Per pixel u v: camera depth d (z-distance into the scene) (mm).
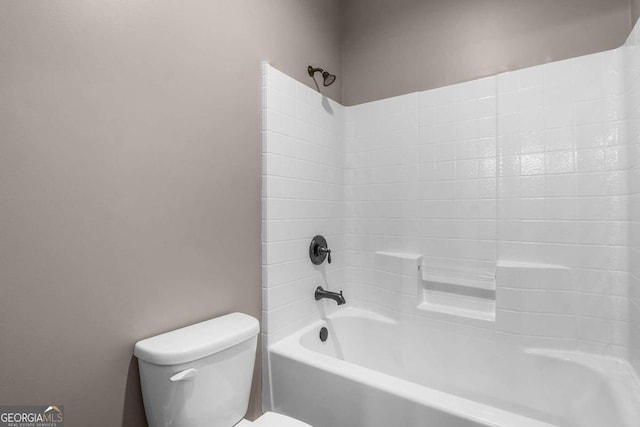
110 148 996
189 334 1109
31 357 838
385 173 2088
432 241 1916
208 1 1321
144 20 1094
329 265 2025
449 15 1896
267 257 1553
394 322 1950
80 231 929
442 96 1896
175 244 1181
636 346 1337
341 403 1249
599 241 1482
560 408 1455
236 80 1438
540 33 1643
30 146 835
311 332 1767
